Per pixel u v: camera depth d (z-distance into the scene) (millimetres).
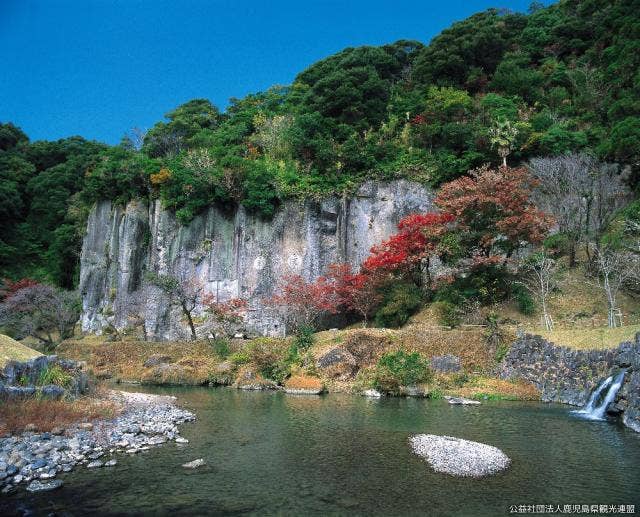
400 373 25297
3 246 61031
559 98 47844
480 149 41844
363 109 49281
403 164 43094
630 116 39062
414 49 63031
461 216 33625
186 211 45188
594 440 15164
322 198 43312
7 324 46219
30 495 10328
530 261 33094
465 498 10477
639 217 31719
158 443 14703
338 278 37938
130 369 32875
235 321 38812
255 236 43625
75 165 69750
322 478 11695
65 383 18719
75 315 48844
